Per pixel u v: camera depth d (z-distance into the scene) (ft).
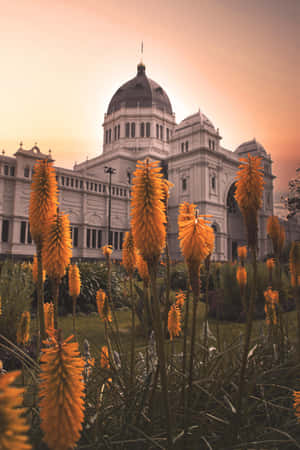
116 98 243.60
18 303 17.19
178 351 10.55
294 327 11.73
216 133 200.03
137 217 3.95
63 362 2.78
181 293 9.00
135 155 212.23
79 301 41.42
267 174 244.42
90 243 169.78
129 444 4.90
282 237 9.64
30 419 4.77
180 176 196.24
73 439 2.78
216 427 5.77
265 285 33.55
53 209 5.60
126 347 10.39
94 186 176.24
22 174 149.07
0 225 141.49
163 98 240.32
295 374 6.67
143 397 5.28
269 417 5.95
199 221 4.61
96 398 5.33
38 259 5.56
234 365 7.90
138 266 7.25
